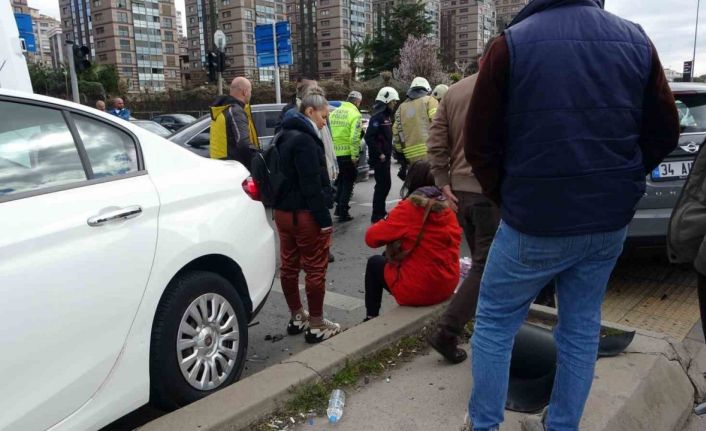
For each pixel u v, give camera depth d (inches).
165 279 106.2
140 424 118.8
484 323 84.7
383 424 105.3
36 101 99.0
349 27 4640.8
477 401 86.6
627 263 221.5
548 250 75.5
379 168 299.9
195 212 116.8
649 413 110.7
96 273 93.0
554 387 88.5
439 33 5570.9
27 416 83.0
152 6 4311.0
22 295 82.7
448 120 131.5
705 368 137.9
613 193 73.5
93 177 101.9
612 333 138.6
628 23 76.0
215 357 118.2
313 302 153.1
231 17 4313.5
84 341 90.8
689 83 200.2
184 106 1982.0
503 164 79.5
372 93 1876.2
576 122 71.1
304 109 156.7
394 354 131.9
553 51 71.2
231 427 101.0
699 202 92.0
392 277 148.3
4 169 89.9
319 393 113.5
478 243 122.5
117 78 2239.2
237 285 129.6
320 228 145.5
